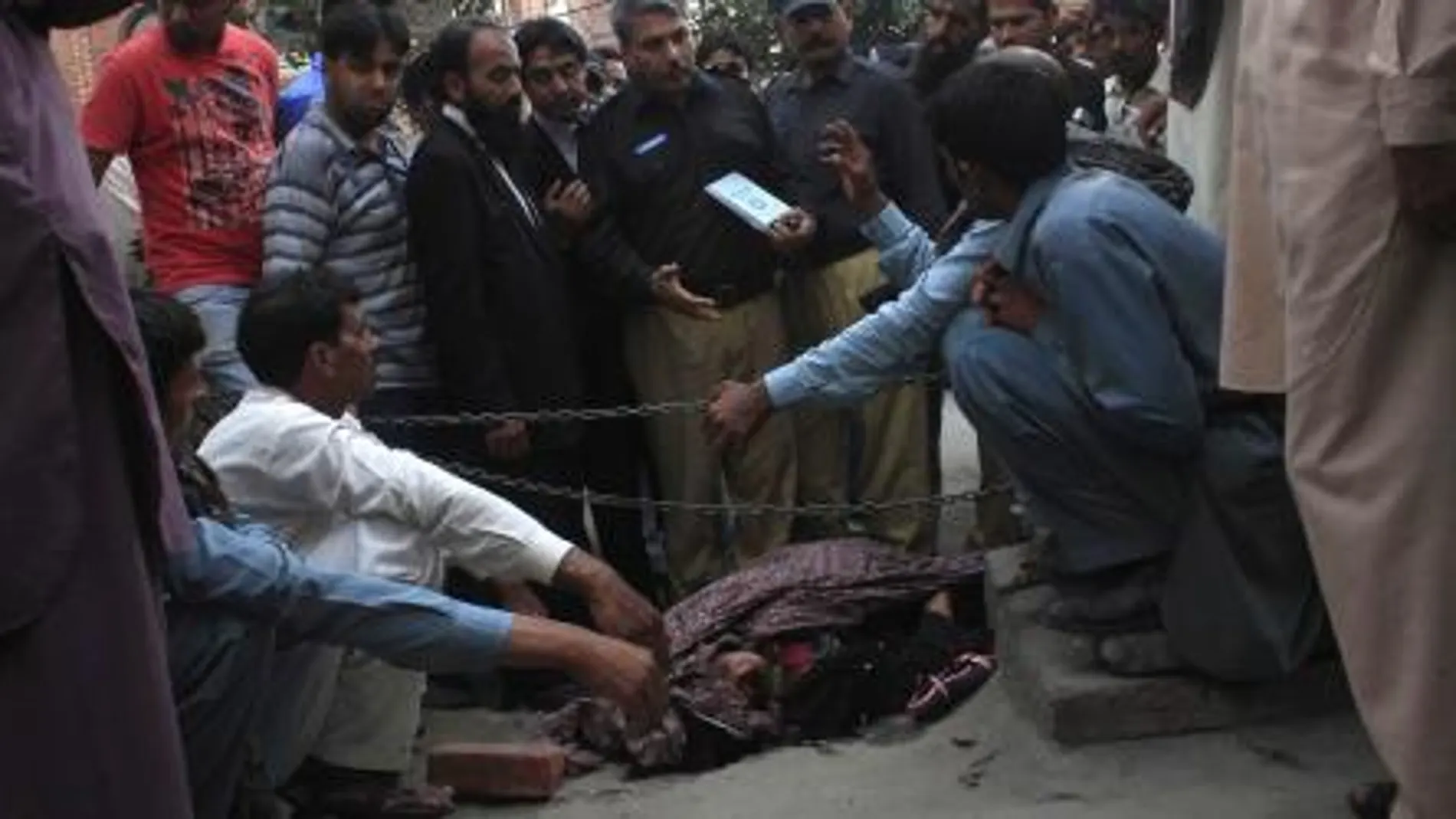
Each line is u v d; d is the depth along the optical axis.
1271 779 3.58
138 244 5.94
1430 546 2.77
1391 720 2.82
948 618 4.66
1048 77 3.78
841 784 3.92
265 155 5.49
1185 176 4.03
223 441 3.86
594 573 3.66
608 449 5.73
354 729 3.94
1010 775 3.79
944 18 5.71
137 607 2.31
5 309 2.21
